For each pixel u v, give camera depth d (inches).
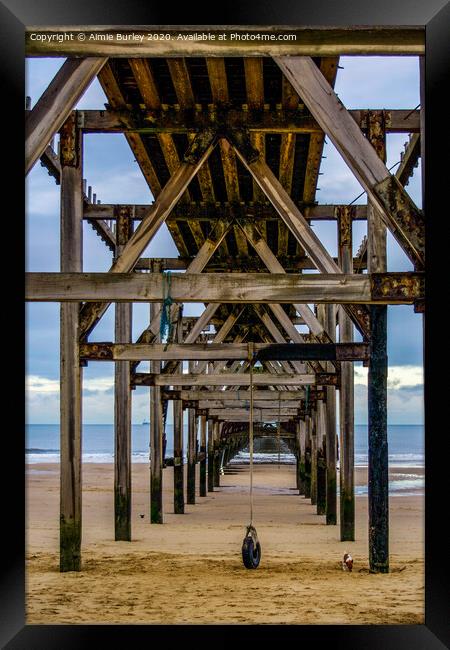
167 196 345.4
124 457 519.5
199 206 485.4
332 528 611.5
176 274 256.7
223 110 356.2
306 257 639.8
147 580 362.0
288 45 209.9
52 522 679.7
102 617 279.9
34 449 3088.1
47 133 246.4
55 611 290.5
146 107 362.9
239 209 482.6
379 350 369.4
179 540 525.7
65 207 374.0
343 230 497.7
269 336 883.4
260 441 2420.0
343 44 210.8
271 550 475.8
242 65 326.0
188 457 892.6
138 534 562.3
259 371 1099.9
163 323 263.4
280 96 356.8
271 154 439.8
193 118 358.3
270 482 1327.5
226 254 644.7
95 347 410.6
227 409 1075.9
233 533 573.0
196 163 352.5
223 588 341.4
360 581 359.9
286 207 343.3
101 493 1057.5
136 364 559.2
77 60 247.3
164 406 714.2
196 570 393.4
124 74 339.0
